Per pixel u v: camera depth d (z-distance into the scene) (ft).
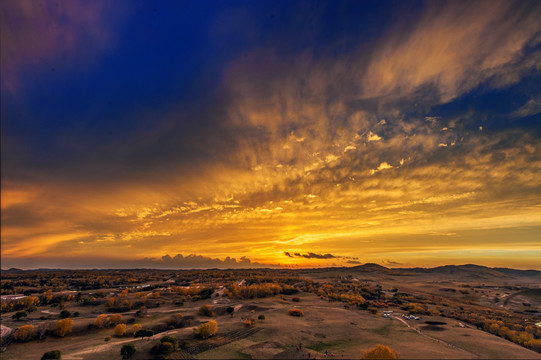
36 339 304.09
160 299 555.69
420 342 281.95
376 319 416.46
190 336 297.12
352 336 309.42
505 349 260.62
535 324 472.85
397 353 233.14
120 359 230.27
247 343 274.36
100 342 283.59
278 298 603.67
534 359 233.35
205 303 529.45
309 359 225.97
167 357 236.43
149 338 292.40
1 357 253.24
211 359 230.07
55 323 330.75
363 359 212.64
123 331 318.45
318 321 381.40
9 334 317.01
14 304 490.49
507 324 434.71
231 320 383.24
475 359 218.38
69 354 242.78
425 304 649.61
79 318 403.75
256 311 449.06
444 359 214.90
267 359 230.07
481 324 418.31
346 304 561.84
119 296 561.02
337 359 225.15
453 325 389.60
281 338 290.76
